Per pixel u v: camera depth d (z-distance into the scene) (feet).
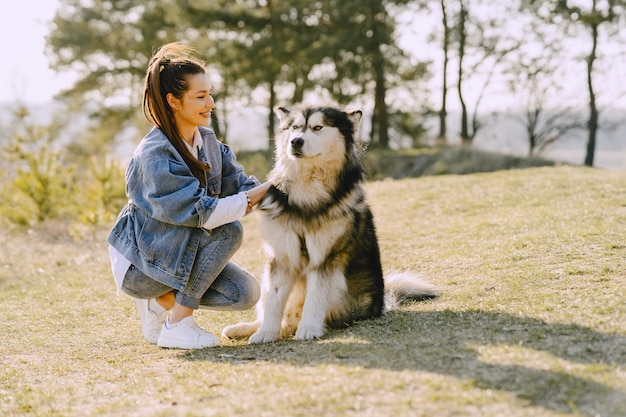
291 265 12.41
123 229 11.82
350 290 12.80
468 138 72.13
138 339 13.29
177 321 12.05
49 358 12.37
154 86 11.36
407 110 78.02
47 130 37.70
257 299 12.69
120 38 75.41
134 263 11.64
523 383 7.92
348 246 12.48
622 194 24.77
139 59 76.28
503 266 15.66
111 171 33.24
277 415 7.55
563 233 17.88
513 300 12.51
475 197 28.78
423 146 76.18
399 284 14.40
